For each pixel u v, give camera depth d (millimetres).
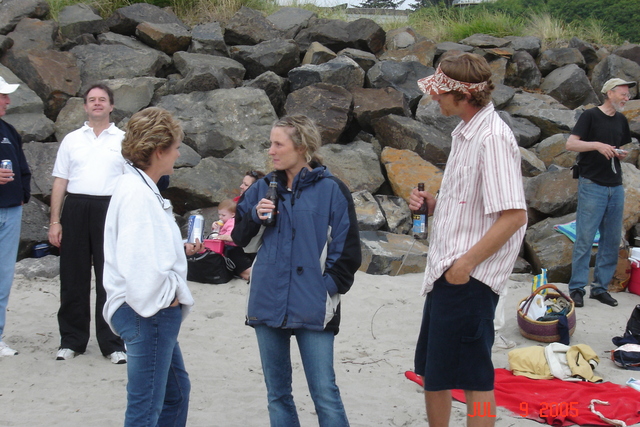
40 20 10156
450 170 3096
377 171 8672
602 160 6137
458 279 2898
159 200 2844
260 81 9805
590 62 12492
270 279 3027
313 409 4059
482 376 2947
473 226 2965
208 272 6723
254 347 5211
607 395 4172
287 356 3117
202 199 7945
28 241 7180
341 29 11680
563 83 11461
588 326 5758
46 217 7555
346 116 9289
